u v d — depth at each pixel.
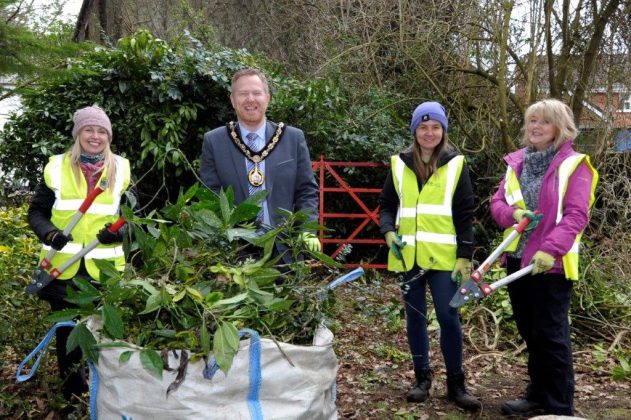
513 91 8.23
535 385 3.91
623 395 4.33
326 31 9.63
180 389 2.40
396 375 4.55
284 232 3.00
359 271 2.96
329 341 2.66
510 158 3.88
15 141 6.80
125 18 11.95
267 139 3.67
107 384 2.52
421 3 8.58
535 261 3.44
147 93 6.84
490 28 7.98
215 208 2.97
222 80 6.84
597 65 7.65
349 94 8.54
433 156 3.93
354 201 7.77
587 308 5.40
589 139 7.50
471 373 4.68
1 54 3.71
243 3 11.09
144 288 2.57
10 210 5.81
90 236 3.51
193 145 7.17
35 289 3.38
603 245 5.96
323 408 2.61
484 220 7.80
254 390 2.43
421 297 4.00
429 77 7.98
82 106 6.67
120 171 3.66
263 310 2.68
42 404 3.62
